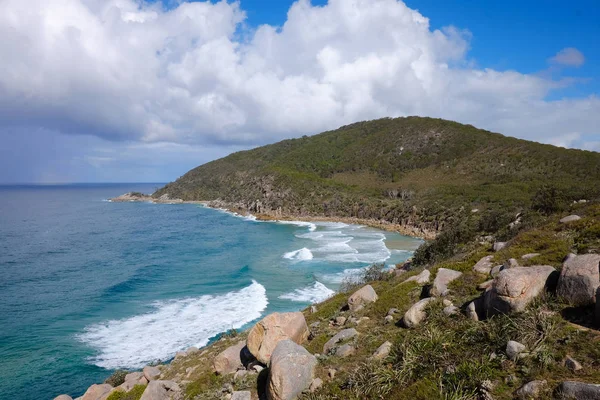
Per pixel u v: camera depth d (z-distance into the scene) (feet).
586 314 25.39
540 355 22.36
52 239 222.69
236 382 36.42
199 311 99.60
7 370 69.62
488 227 107.45
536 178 271.08
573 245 41.29
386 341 33.19
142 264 158.81
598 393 17.19
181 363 54.80
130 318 95.04
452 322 32.30
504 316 27.35
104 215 375.66
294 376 28.78
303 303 104.88
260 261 162.40
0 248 191.42
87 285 125.59
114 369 70.23
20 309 101.71
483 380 21.71
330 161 506.89
